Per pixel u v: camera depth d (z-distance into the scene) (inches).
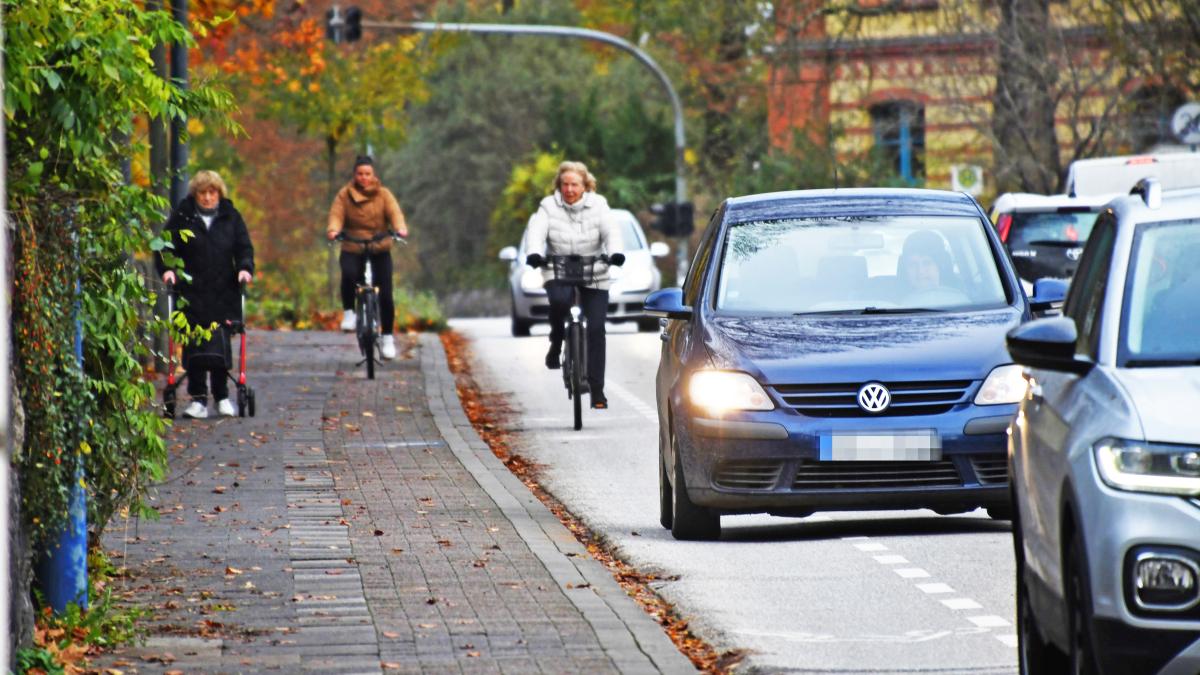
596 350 2596.0
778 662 1182.3
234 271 2568.9
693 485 1653.5
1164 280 1032.8
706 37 7135.8
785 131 6146.7
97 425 1314.0
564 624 1259.2
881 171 5718.5
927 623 1302.9
